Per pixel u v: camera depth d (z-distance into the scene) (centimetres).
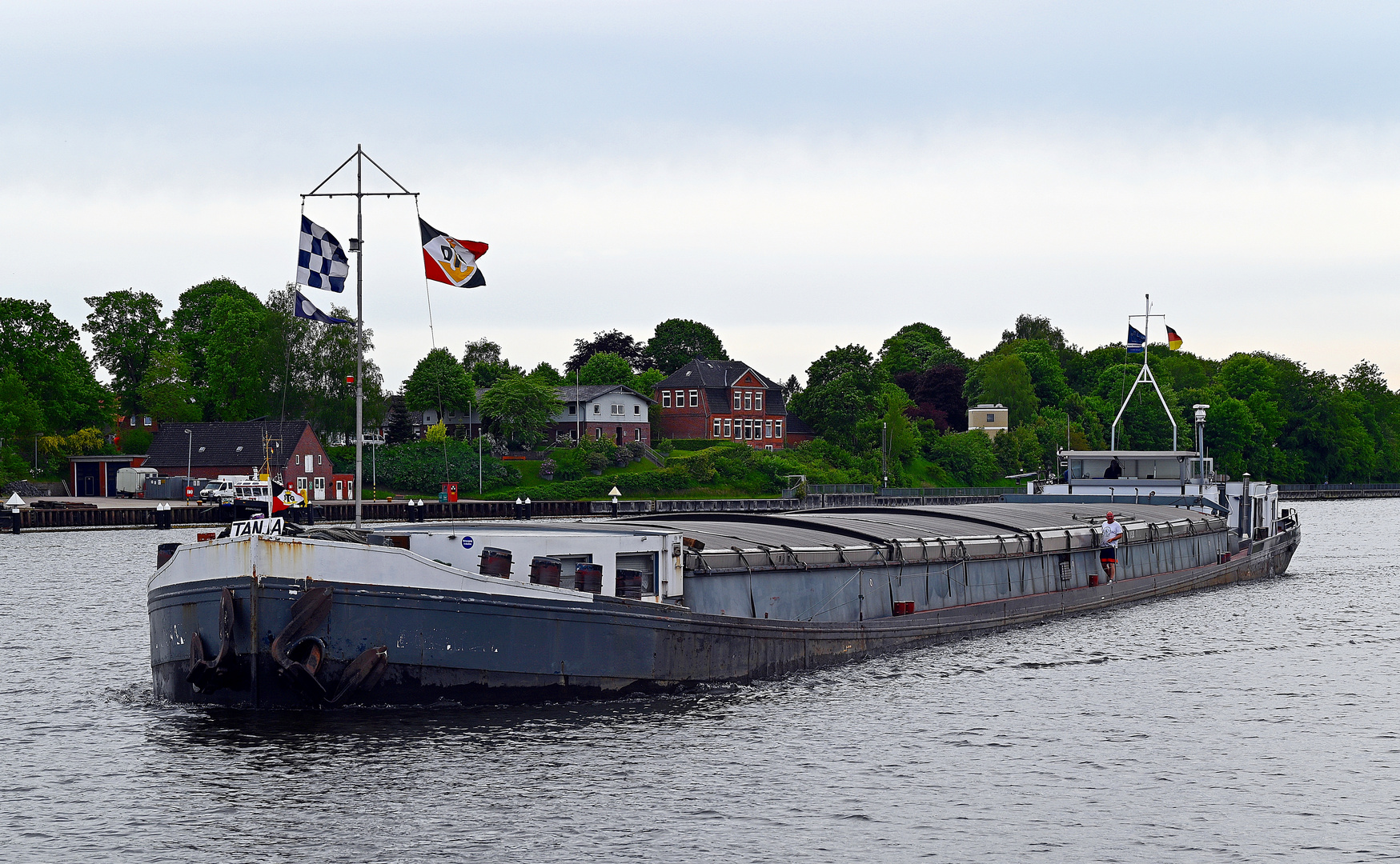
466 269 6066
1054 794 4241
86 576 10969
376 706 4747
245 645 4694
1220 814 4072
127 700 5512
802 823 3931
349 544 4669
